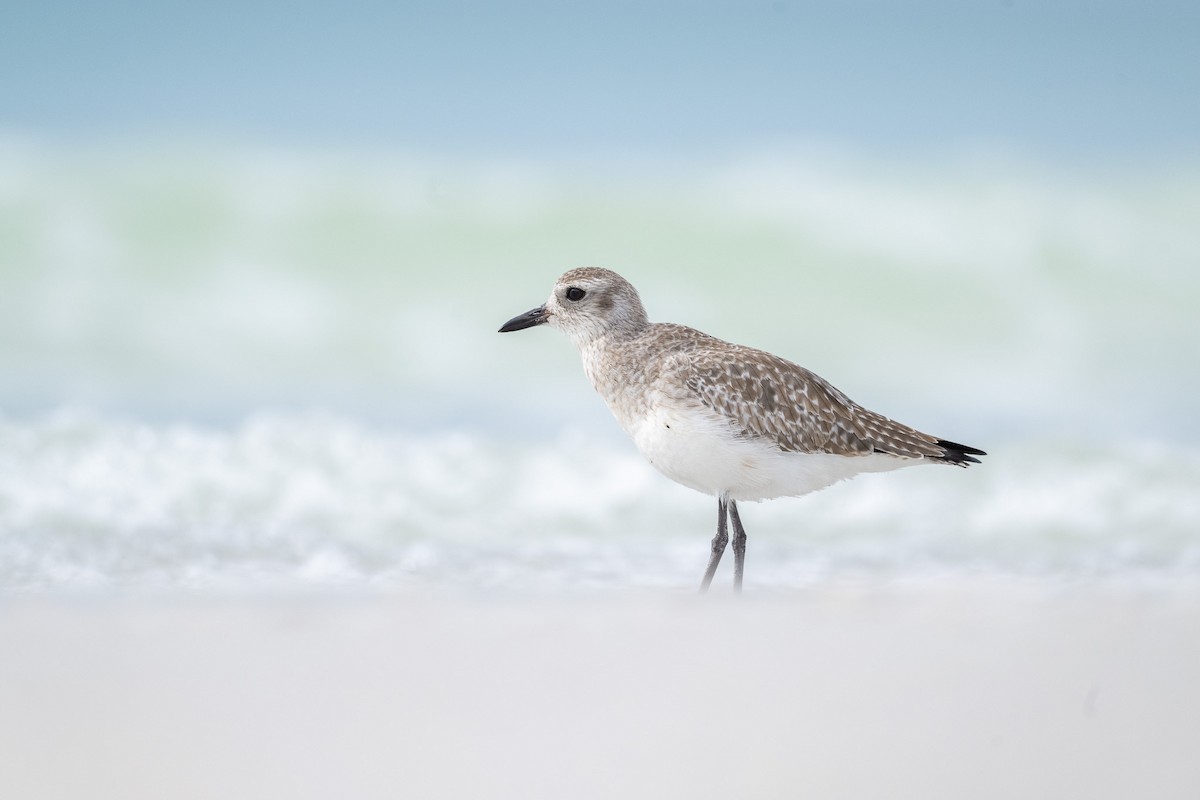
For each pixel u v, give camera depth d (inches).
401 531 439.2
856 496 486.6
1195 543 443.2
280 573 383.9
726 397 371.2
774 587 384.2
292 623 307.7
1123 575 400.8
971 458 391.5
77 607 323.0
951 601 339.6
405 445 515.8
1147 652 295.4
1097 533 455.8
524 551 425.7
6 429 491.5
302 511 451.2
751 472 375.9
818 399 379.9
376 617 315.3
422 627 305.9
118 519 426.9
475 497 475.5
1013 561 421.4
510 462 505.0
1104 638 305.6
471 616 317.7
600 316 397.4
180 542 410.0
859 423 381.7
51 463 466.0
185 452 489.4
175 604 328.8
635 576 398.9
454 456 507.2
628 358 387.9
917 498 486.0
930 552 433.7
